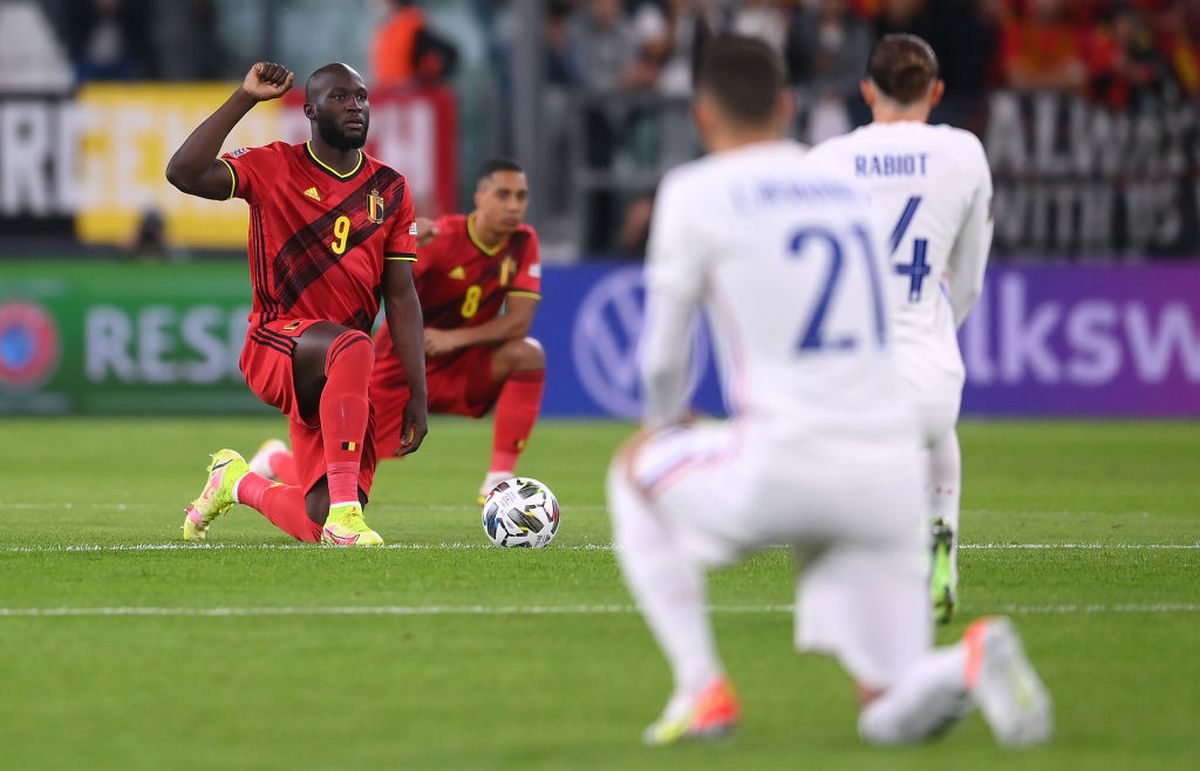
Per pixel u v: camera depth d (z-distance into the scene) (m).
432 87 55.78
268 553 24.09
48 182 57.00
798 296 13.16
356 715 14.70
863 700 13.66
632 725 14.34
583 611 19.56
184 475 39.34
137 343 55.34
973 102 59.94
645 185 59.41
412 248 25.91
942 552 19.02
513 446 32.62
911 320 19.22
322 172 25.17
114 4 64.69
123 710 14.86
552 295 56.16
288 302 25.33
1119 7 62.94
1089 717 14.68
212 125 24.34
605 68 64.50
